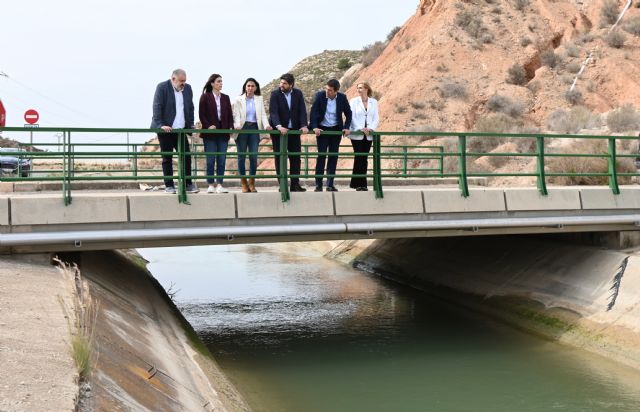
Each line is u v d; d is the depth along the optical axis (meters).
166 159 13.61
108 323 9.33
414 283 21.81
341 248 28.91
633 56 51.38
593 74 50.28
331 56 98.25
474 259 20.33
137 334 10.06
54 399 5.85
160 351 10.16
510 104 48.22
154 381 8.32
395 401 11.84
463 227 14.73
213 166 13.67
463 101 49.22
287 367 13.71
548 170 27.00
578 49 53.16
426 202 14.54
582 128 39.91
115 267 14.63
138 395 7.47
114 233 12.29
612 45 52.56
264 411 11.32
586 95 48.53
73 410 5.73
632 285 14.58
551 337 15.28
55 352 7.06
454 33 55.16
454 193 14.82
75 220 12.25
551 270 17.16
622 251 16.06
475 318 17.55
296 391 12.30
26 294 9.27
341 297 20.45
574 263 16.70
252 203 13.30
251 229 13.11
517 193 15.34
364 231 13.96
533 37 54.44
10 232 11.95
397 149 41.34
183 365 10.45
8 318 7.96
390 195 14.28
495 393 12.18
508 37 55.12
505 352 14.59
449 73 51.91
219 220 13.09
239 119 13.97
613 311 14.48
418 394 12.12
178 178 12.85
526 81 51.84
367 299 20.14
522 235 19.30
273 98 13.69
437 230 14.83
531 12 57.75
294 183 14.16
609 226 16.14
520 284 17.69
